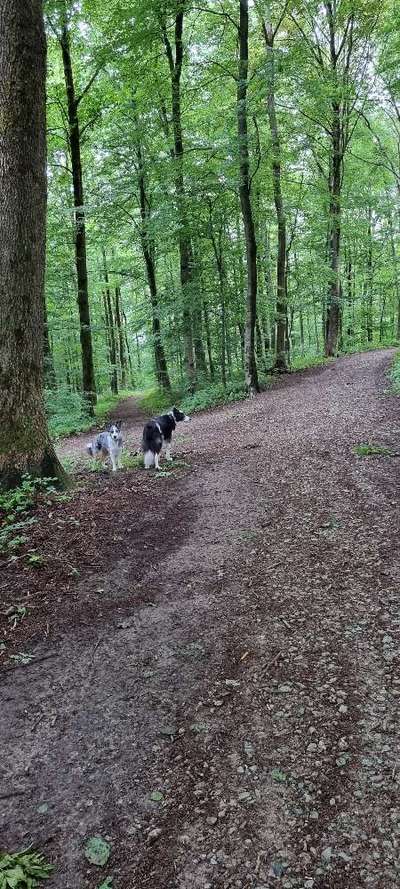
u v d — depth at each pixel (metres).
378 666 3.65
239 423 12.45
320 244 24.69
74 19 15.91
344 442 9.01
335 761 2.95
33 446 7.32
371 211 29.52
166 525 6.48
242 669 3.81
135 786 2.94
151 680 3.79
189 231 17.62
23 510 6.66
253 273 15.91
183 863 2.49
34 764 3.14
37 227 7.16
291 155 18.42
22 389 7.27
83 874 2.49
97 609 4.72
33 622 4.55
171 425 9.56
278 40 19.97
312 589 4.73
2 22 6.57
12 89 6.70
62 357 31.56
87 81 18.70
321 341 45.09
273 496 7.08
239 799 2.79
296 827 2.60
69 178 21.56
